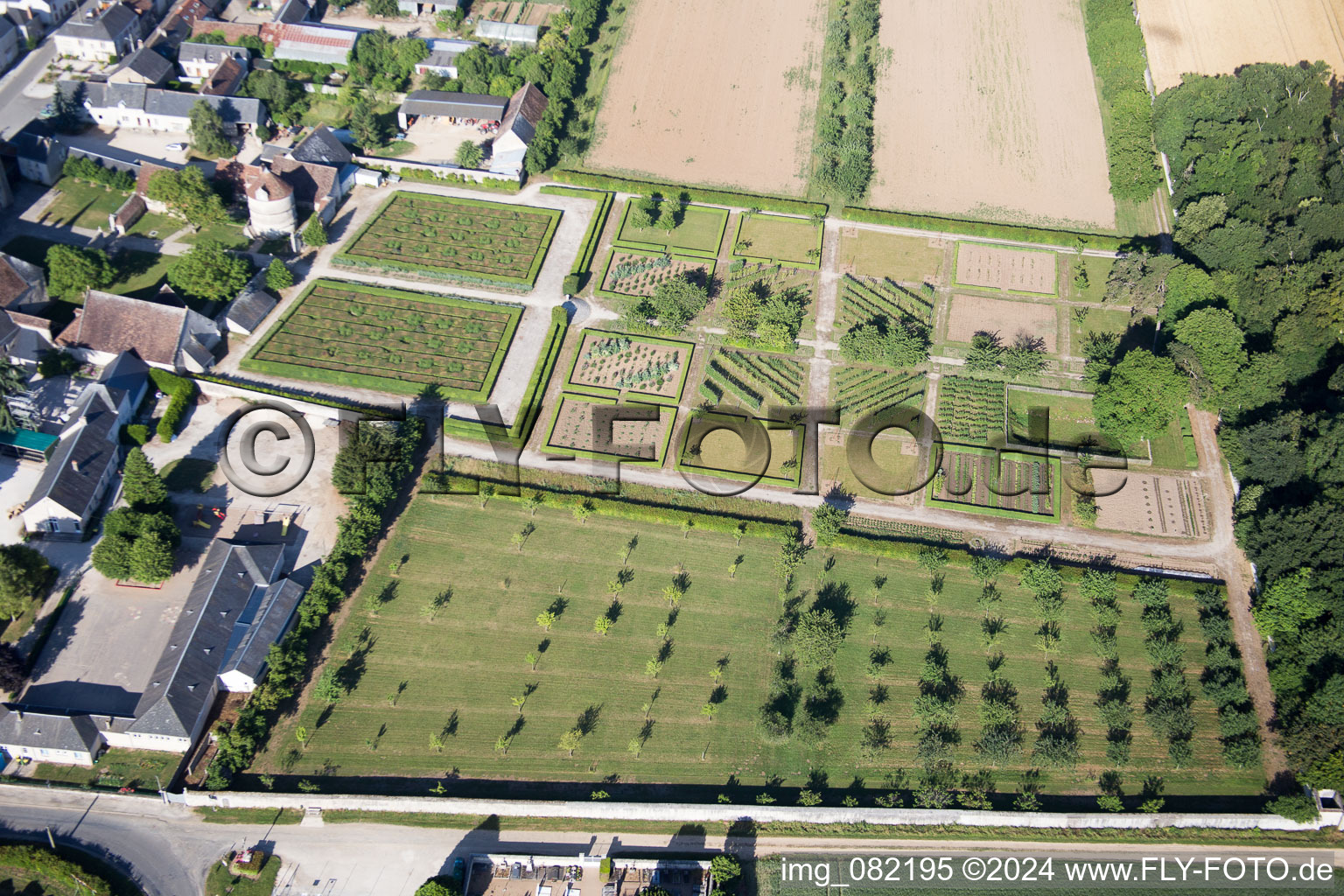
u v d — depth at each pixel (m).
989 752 190.88
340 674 196.62
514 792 183.75
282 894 169.38
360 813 179.88
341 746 187.00
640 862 175.75
